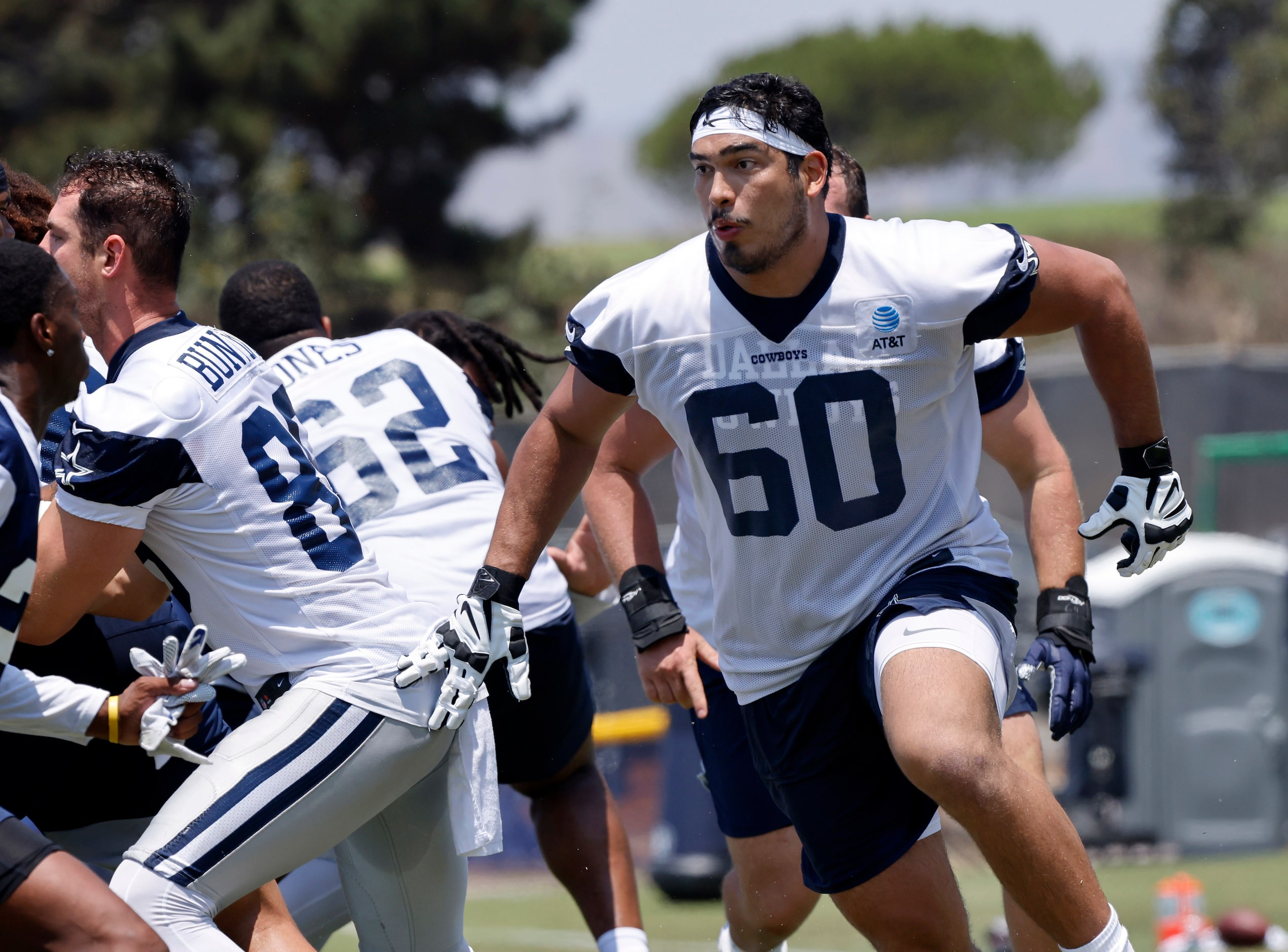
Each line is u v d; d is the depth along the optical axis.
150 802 12.63
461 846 11.99
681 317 11.36
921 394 11.28
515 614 11.92
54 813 12.41
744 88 10.90
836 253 11.16
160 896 10.88
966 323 11.12
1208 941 22.39
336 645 11.53
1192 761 36.34
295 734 11.31
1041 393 50.66
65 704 10.14
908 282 11.03
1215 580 36.81
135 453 10.87
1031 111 178.25
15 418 9.79
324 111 84.31
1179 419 52.28
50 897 9.59
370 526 13.29
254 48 82.38
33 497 9.82
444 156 88.00
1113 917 10.38
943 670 10.66
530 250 92.31
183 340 11.48
